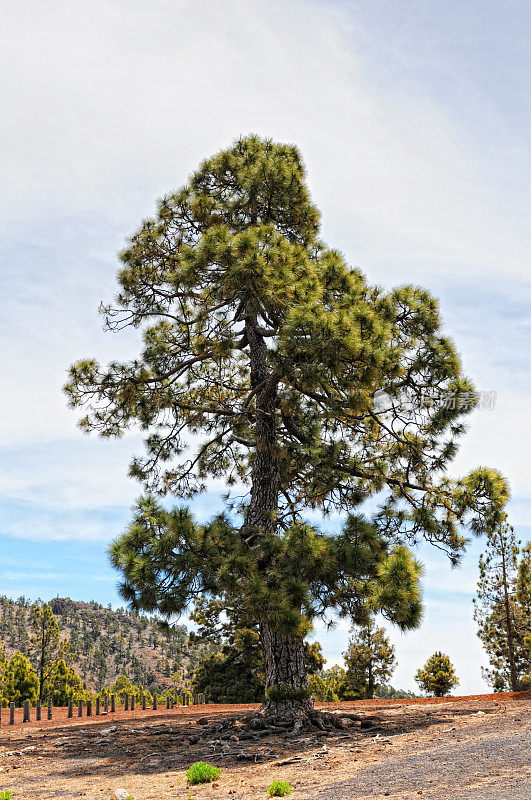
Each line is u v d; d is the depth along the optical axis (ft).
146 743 48.37
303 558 45.39
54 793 33.71
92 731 57.93
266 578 45.47
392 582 45.60
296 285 49.93
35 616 152.56
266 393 55.31
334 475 56.44
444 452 56.03
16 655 156.46
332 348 45.24
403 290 56.29
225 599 48.93
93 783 35.94
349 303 51.98
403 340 55.11
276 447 56.49
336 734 45.37
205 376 70.28
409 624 46.14
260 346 61.16
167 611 44.96
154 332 67.46
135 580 44.39
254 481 57.36
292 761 36.78
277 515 55.01
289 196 64.80
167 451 69.15
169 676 541.34
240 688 110.11
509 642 114.73
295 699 48.91
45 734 58.08
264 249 50.39
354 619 50.49
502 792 23.82
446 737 39.63
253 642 110.42
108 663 565.94
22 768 41.68
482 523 54.03
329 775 32.07
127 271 65.36
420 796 24.88
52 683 158.10
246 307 53.93
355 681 155.22
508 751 32.17
